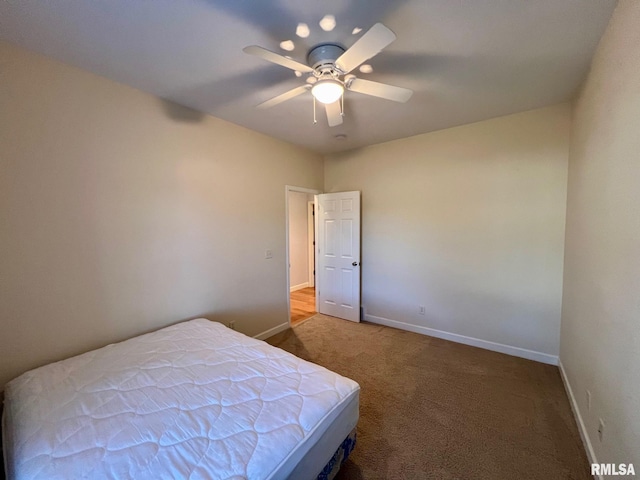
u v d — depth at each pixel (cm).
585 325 185
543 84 216
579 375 196
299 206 609
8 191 164
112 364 168
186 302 258
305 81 208
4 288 164
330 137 346
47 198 178
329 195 420
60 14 139
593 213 173
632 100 119
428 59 181
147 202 229
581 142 208
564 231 261
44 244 178
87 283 197
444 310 335
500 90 227
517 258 286
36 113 173
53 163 180
